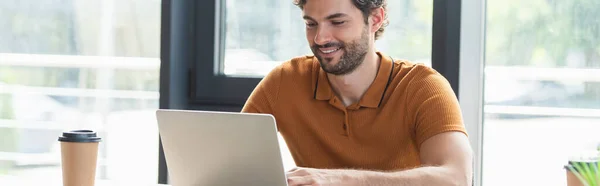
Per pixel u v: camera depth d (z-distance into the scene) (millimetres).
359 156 2574
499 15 3070
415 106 2492
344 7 2469
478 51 3020
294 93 2658
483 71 3086
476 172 3088
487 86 3104
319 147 2635
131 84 3584
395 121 2533
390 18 3137
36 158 3807
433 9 3018
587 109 3039
